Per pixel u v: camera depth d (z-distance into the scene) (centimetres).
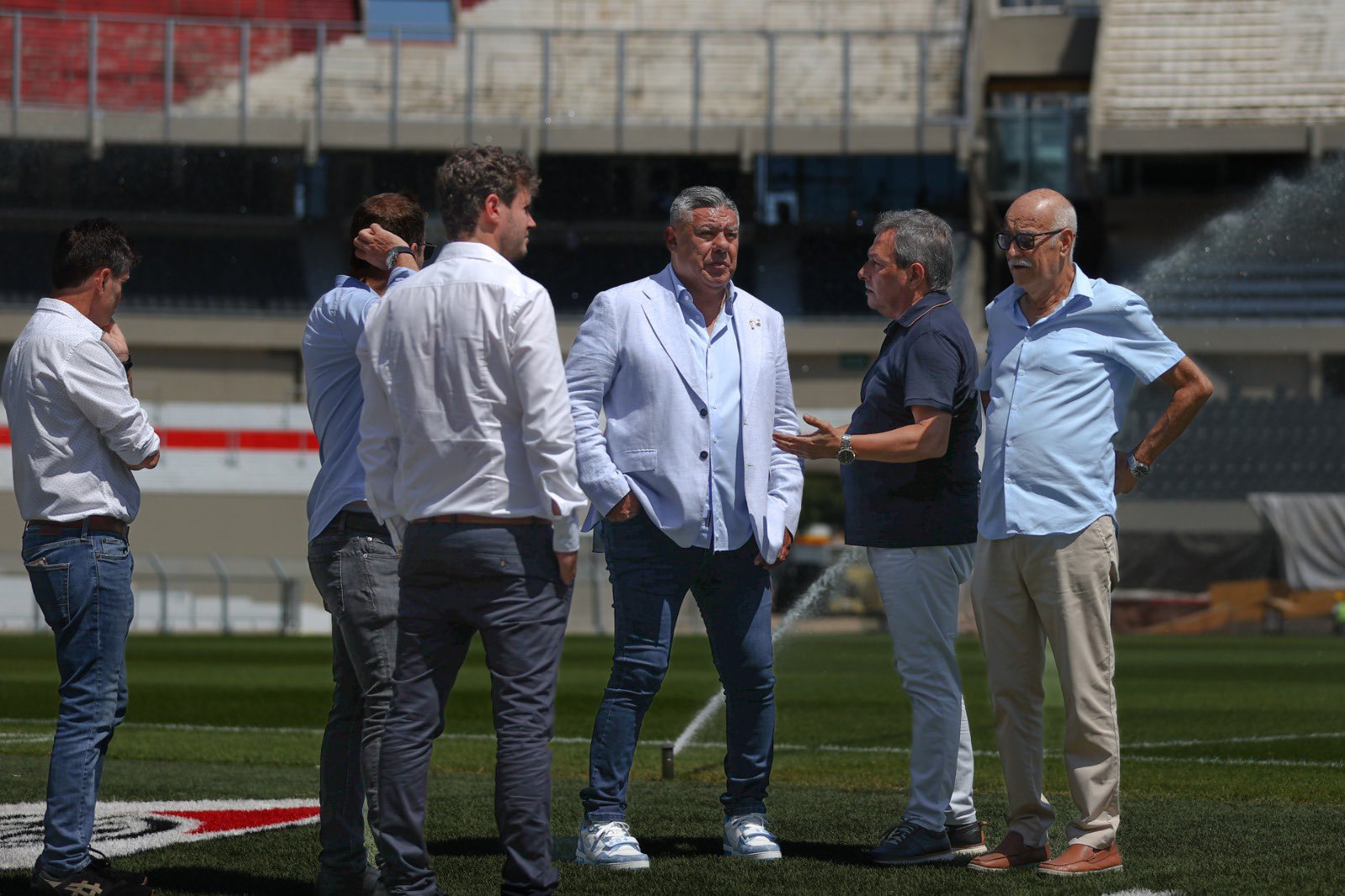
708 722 1577
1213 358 4981
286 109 5819
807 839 798
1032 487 700
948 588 752
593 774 728
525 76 5978
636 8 6119
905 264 748
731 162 5653
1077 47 5706
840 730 1493
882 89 5869
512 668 596
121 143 5309
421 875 592
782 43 5994
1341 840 774
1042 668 723
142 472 4791
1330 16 5619
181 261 5550
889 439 718
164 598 4291
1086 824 695
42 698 1803
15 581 4481
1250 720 1577
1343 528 4372
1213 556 4459
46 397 642
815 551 4959
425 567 595
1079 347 707
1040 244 705
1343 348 4897
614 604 744
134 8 5816
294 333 5222
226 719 1597
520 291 592
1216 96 5519
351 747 664
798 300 5506
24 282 5450
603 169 5741
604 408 751
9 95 5622
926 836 728
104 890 637
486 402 590
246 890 666
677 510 721
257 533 4816
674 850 761
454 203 614
